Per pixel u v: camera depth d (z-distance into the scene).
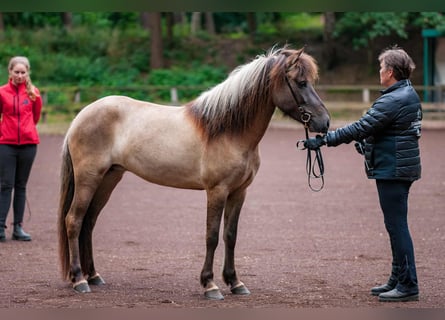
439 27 25.47
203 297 5.83
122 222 9.41
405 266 5.55
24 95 8.13
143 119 6.07
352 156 17.09
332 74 30.33
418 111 5.52
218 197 5.71
